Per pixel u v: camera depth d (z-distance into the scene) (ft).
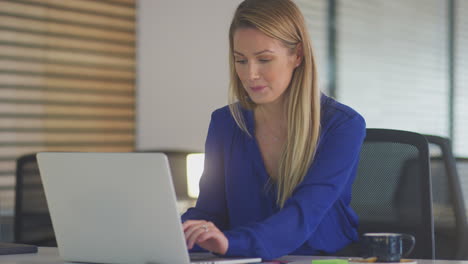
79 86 15.34
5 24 14.25
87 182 5.32
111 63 15.78
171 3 16.58
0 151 14.25
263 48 6.07
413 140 7.10
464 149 22.98
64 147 15.14
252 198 6.60
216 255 5.96
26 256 6.14
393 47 21.03
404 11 21.34
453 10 22.76
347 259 5.58
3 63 14.26
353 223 6.68
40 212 9.15
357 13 19.95
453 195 7.52
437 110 22.31
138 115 16.24
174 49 16.62
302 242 5.79
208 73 17.12
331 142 6.30
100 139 15.67
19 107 14.49
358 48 20.01
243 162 6.65
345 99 19.61
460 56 22.93
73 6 15.15
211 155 6.95
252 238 5.51
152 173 4.94
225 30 17.35
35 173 9.29
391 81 20.93
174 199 4.90
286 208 5.85
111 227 5.32
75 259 5.65
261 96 6.18
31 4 14.57
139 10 16.19
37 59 14.70
